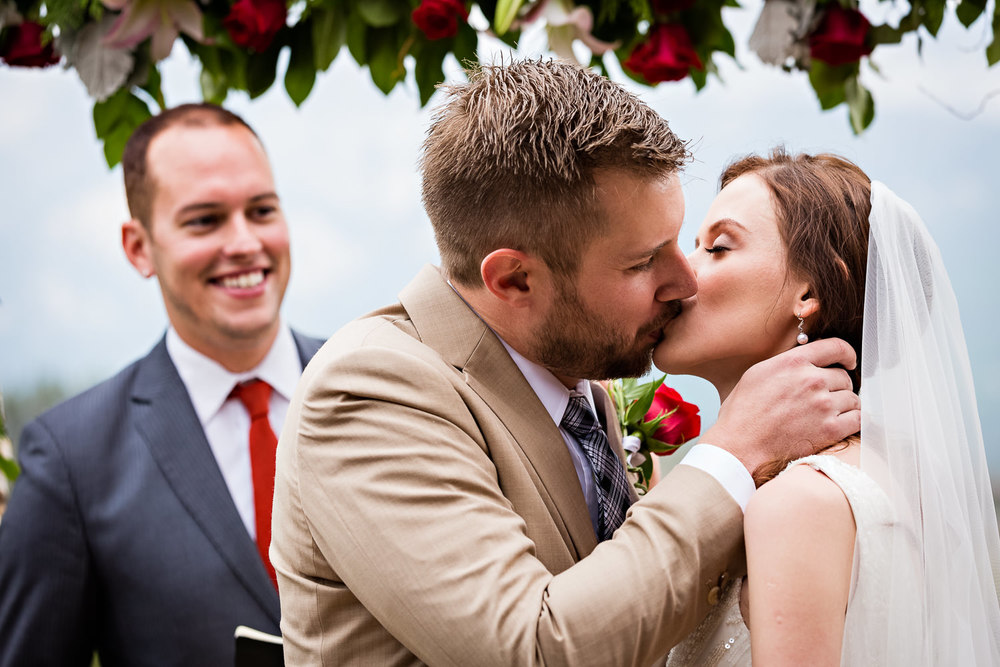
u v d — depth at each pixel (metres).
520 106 1.67
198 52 2.50
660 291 1.73
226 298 2.62
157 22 2.29
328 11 2.33
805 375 1.61
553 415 1.83
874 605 1.48
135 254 2.76
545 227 1.66
